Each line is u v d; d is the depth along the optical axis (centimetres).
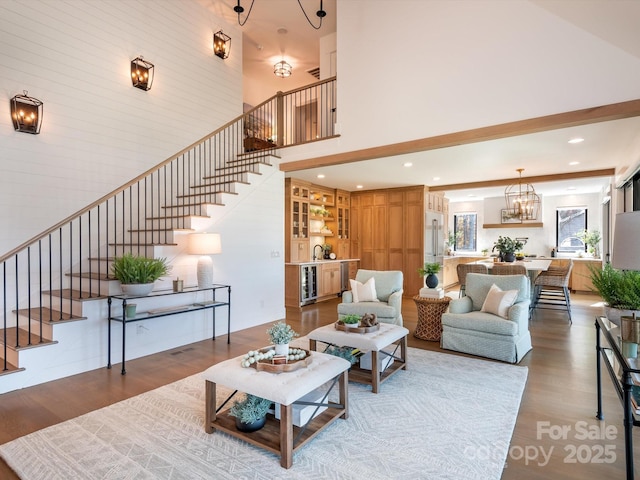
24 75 413
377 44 493
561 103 370
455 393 300
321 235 876
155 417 262
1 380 303
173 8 585
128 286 362
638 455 214
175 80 588
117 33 509
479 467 204
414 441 230
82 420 258
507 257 772
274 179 591
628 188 581
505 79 400
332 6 625
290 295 711
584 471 203
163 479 195
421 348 430
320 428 231
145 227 516
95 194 480
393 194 884
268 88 936
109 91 498
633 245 192
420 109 456
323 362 249
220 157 661
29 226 416
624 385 168
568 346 437
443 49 440
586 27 348
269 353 244
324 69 723
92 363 363
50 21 437
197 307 432
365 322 338
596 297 827
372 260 915
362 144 505
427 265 497
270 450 211
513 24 396
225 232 510
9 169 401
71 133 455
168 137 576
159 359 395
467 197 1091
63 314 373
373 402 284
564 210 1004
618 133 449
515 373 345
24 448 224
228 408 271
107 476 198
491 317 395
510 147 516
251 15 654
